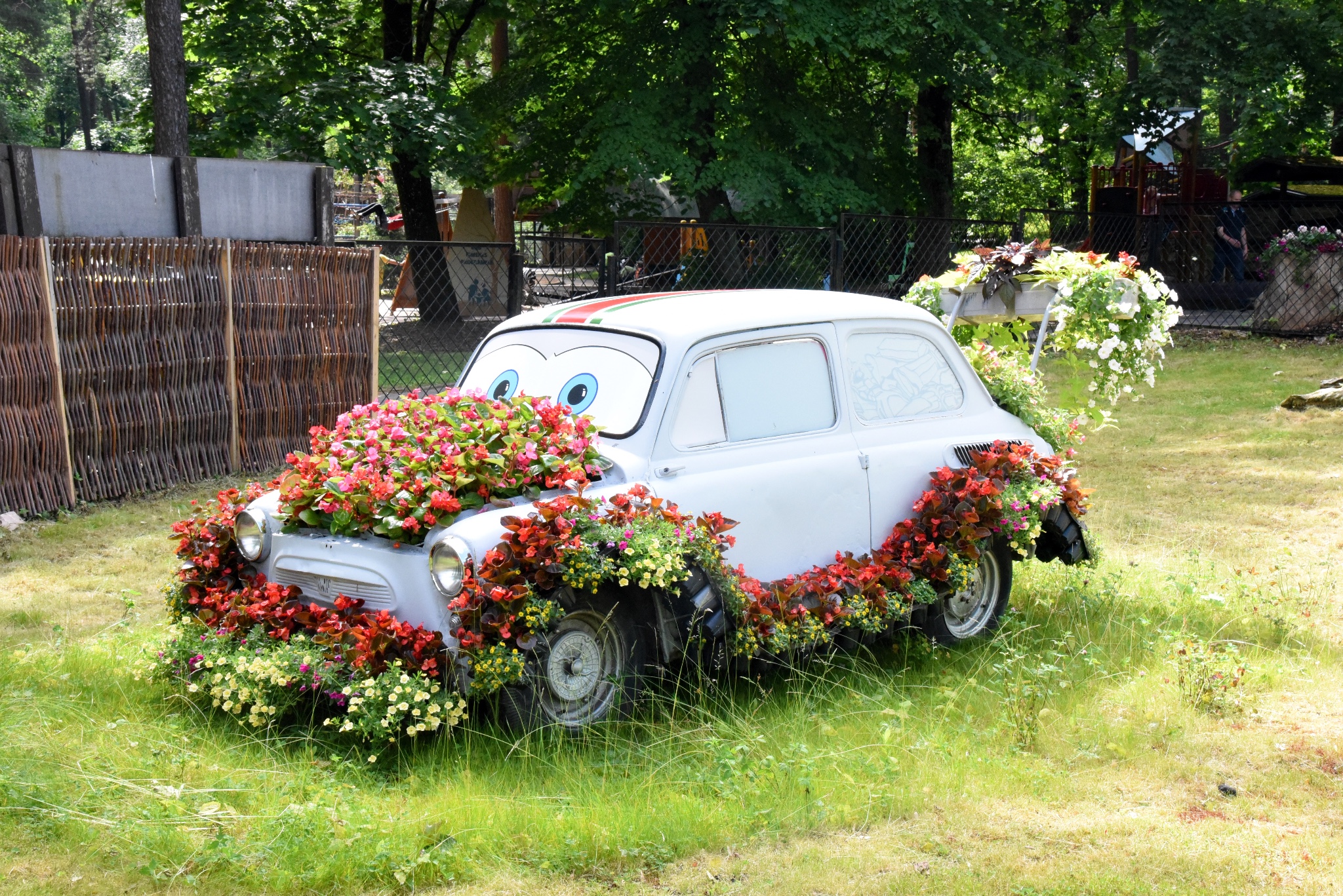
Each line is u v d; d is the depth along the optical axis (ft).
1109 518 28.81
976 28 68.64
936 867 12.40
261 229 37.17
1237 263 76.54
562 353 18.58
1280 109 71.61
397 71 66.44
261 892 11.76
